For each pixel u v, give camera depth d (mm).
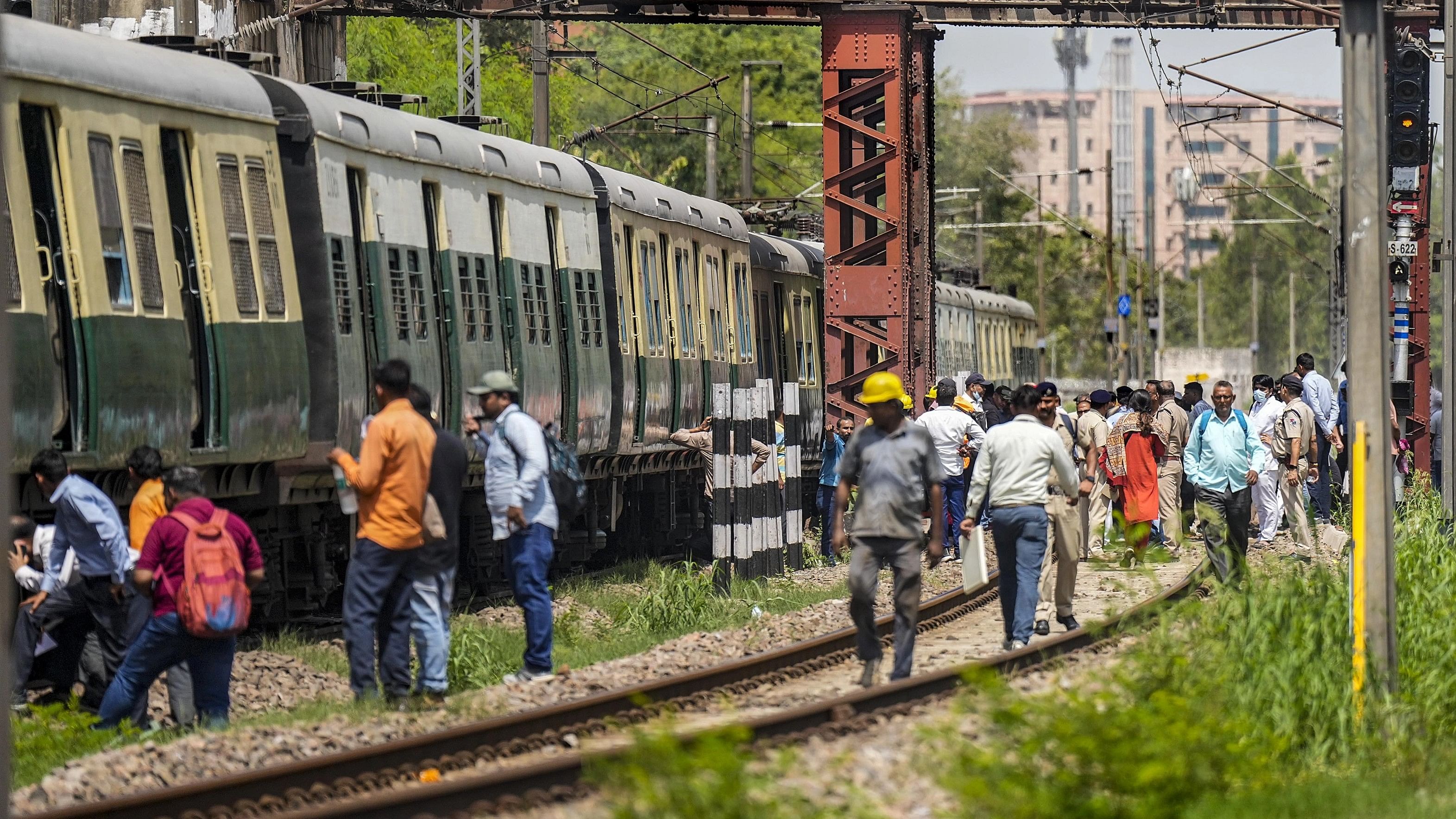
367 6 74875
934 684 34750
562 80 191250
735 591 57875
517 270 57875
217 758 29141
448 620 35906
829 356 74312
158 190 38438
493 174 56750
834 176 74188
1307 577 47969
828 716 31359
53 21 71312
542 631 38094
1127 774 23750
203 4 73188
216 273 40250
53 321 35406
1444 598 40375
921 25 78688
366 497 34531
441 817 23828
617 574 66438
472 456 53125
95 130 36281
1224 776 26094
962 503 68125
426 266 51406
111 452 36125
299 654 42531
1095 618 48406
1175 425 66125
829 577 65438
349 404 45812
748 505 60844
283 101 44969
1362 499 31531
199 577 32094
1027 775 23734
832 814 22250
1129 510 61500
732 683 37188
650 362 70375
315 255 44719
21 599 35906
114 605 34688
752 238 88812
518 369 57250
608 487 68312
